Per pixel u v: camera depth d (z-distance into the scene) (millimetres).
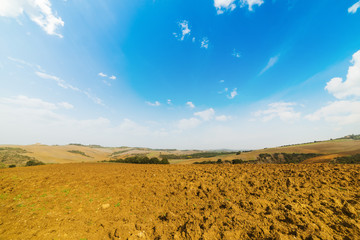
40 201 6297
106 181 9734
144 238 3977
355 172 8109
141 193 7355
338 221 4066
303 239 3443
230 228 4027
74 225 4539
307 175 8539
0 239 3766
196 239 3736
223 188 7180
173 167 16422
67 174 12461
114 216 5152
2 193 7277
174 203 6094
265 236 3598
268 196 6008
